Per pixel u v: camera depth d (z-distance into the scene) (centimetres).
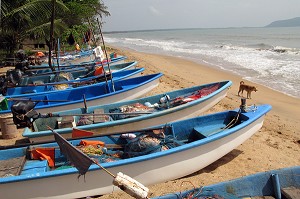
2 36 1870
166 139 619
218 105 1080
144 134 621
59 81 1197
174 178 574
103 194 529
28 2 1572
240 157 693
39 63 1758
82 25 2584
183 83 1458
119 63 1574
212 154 601
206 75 1873
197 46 4912
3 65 1812
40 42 2741
